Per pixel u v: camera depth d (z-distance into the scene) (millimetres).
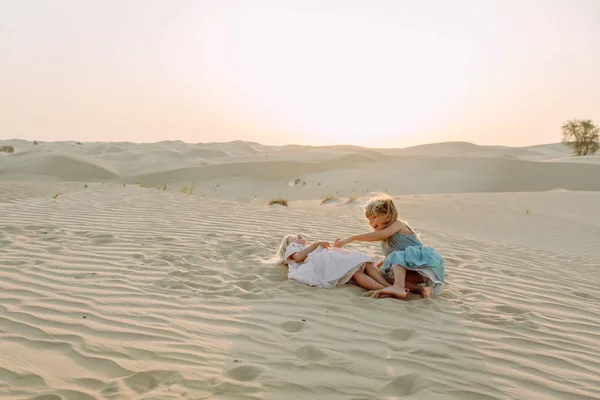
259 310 4188
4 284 4508
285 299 4516
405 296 4680
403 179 43500
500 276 6113
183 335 3549
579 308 4859
